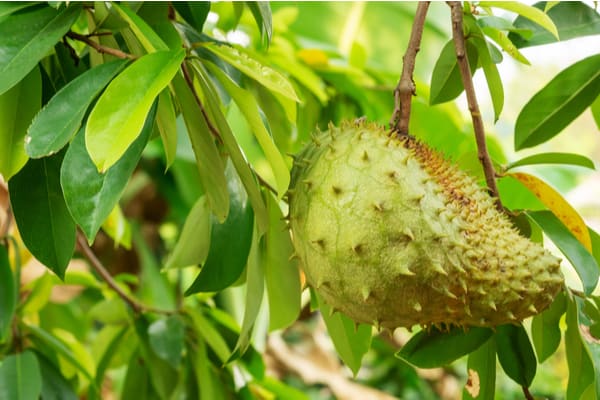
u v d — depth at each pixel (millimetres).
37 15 1081
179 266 1328
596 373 1125
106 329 1602
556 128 1270
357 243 1079
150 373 1567
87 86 1037
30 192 1147
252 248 1212
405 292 1084
